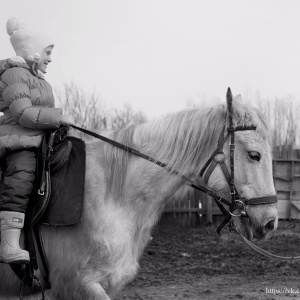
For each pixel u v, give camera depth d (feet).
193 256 39.11
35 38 15.40
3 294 15.15
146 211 14.67
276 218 14.43
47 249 14.42
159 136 14.76
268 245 43.21
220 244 44.04
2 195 14.21
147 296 26.27
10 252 13.89
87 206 14.29
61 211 14.16
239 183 14.39
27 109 14.38
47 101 15.17
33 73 15.24
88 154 14.87
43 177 14.25
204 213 54.60
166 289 28.04
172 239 46.70
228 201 14.61
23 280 14.48
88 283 14.03
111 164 14.61
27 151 14.40
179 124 14.79
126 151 14.74
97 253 14.06
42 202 14.20
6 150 14.34
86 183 14.49
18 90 14.53
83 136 15.60
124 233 14.30
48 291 18.17
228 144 14.52
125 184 14.53
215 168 14.57
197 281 30.35
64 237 14.30
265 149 14.46
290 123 72.69
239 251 40.68
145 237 14.93
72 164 14.56
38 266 14.60
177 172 14.66
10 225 14.03
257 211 14.29
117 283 14.28
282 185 56.44
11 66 14.97
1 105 14.96
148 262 36.60
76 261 14.19
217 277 31.55
